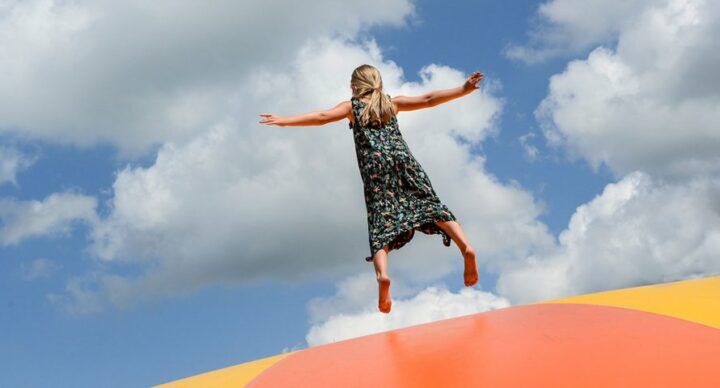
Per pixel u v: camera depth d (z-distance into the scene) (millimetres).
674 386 2707
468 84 4984
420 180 4711
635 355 3021
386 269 4508
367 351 3885
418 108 5121
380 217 4672
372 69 5137
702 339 3143
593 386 2797
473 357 3303
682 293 4039
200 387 4391
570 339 3328
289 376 3834
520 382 2928
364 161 4848
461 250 4559
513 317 4020
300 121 4922
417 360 3449
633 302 3955
